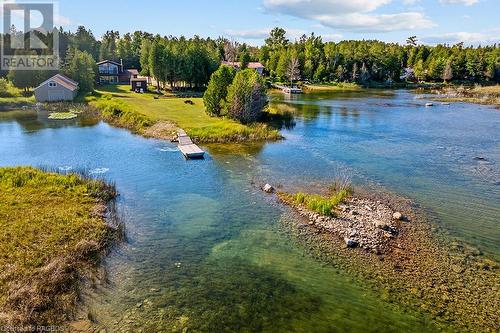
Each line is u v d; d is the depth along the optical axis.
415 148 45.22
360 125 60.56
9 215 23.00
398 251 21.17
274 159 40.31
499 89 117.19
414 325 15.49
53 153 42.66
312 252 21.06
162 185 32.06
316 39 166.88
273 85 124.81
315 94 109.19
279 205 27.75
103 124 60.53
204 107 69.56
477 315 16.09
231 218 25.52
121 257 20.16
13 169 30.80
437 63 145.88
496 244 22.19
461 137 51.50
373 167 37.28
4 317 14.51
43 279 16.94
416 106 83.69
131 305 16.28
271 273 19.03
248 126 53.72
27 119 63.81
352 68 147.00
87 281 17.72
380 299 17.09
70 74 91.50
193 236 22.88
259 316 15.89
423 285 18.11
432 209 27.12
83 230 21.78
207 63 100.62
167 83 108.62
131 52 147.12
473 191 30.75
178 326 15.16
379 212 26.36
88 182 29.80
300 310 16.31
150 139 50.12
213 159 40.31
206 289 17.61
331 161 39.44
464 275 18.95
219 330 15.03
